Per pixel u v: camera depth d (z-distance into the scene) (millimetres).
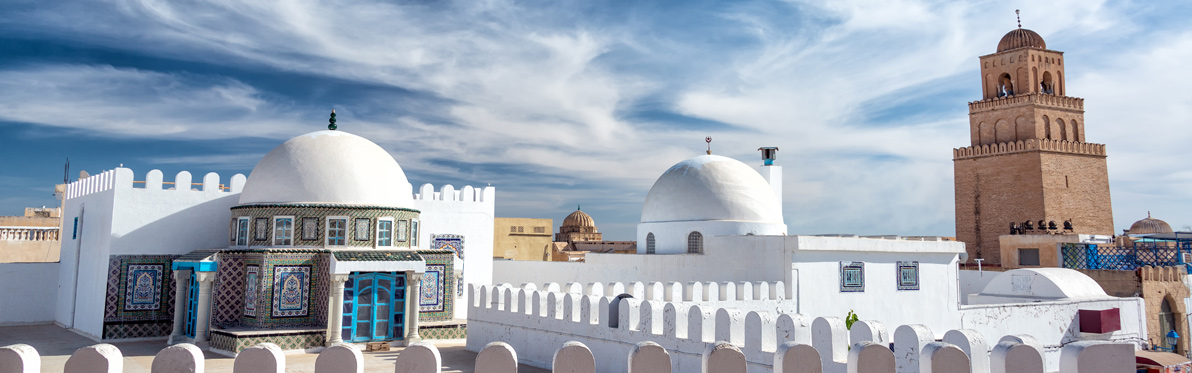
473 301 20797
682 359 14367
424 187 26469
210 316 20312
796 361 6559
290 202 20906
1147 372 19703
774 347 12758
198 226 23281
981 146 54062
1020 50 54062
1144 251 36531
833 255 23328
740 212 26766
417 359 6160
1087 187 52312
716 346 6191
